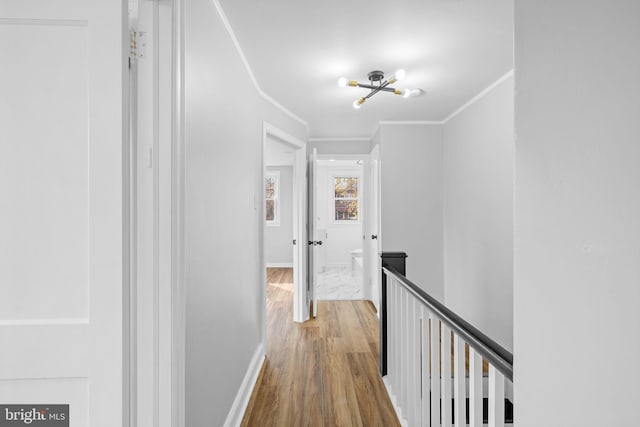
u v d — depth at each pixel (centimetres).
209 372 185
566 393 69
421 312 194
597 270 61
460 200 412
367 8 208
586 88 64
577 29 66
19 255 108
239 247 254
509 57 276
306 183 499
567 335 69
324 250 867
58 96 109
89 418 109
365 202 561
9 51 108
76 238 109
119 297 109
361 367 318
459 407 145
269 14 214
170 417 134
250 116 298
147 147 135
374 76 304
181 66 142
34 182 108
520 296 85
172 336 136
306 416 243
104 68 109
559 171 71
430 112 431
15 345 107
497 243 327
